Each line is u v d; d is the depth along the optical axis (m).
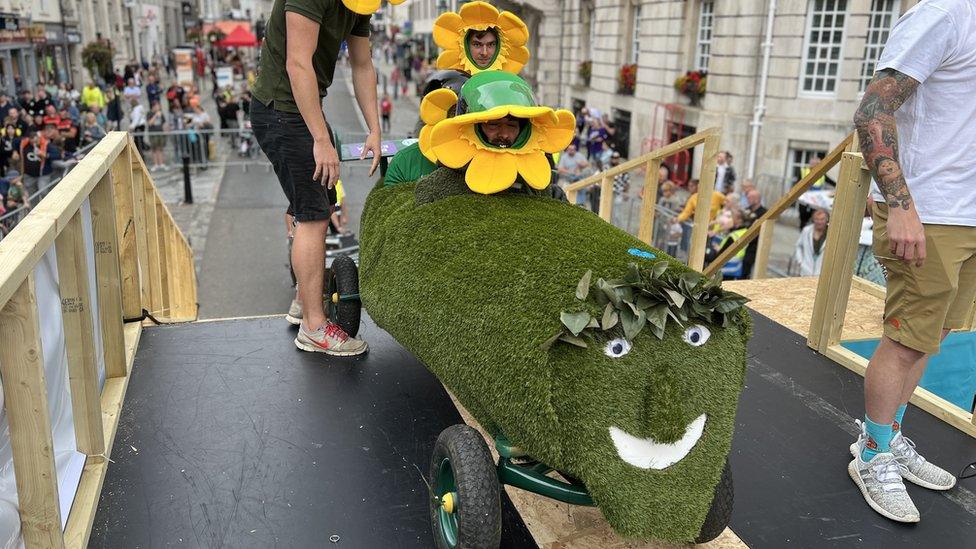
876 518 2.57
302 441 2.84
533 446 1.94
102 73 25.61
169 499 2.49
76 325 2.39
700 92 17.94
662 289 1.92
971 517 2.61
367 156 3.49
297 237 3.35
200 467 2.66
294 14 2.86
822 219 8.44
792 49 15.80
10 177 11.38
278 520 2.41
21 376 1.79
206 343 3.62
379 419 3.01
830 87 15.88
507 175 2.53
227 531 2.35
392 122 28.84
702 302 1.96
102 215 2.96
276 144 3.16
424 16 51.78
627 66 21.66
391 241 2.64
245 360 3.46
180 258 6.65
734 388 2.02
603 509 1.93
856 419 3.14
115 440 2.79
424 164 3.16
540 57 27.95
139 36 43.53
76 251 2.34
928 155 2.44
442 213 2.48
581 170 13.99
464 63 3.68
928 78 2.41
